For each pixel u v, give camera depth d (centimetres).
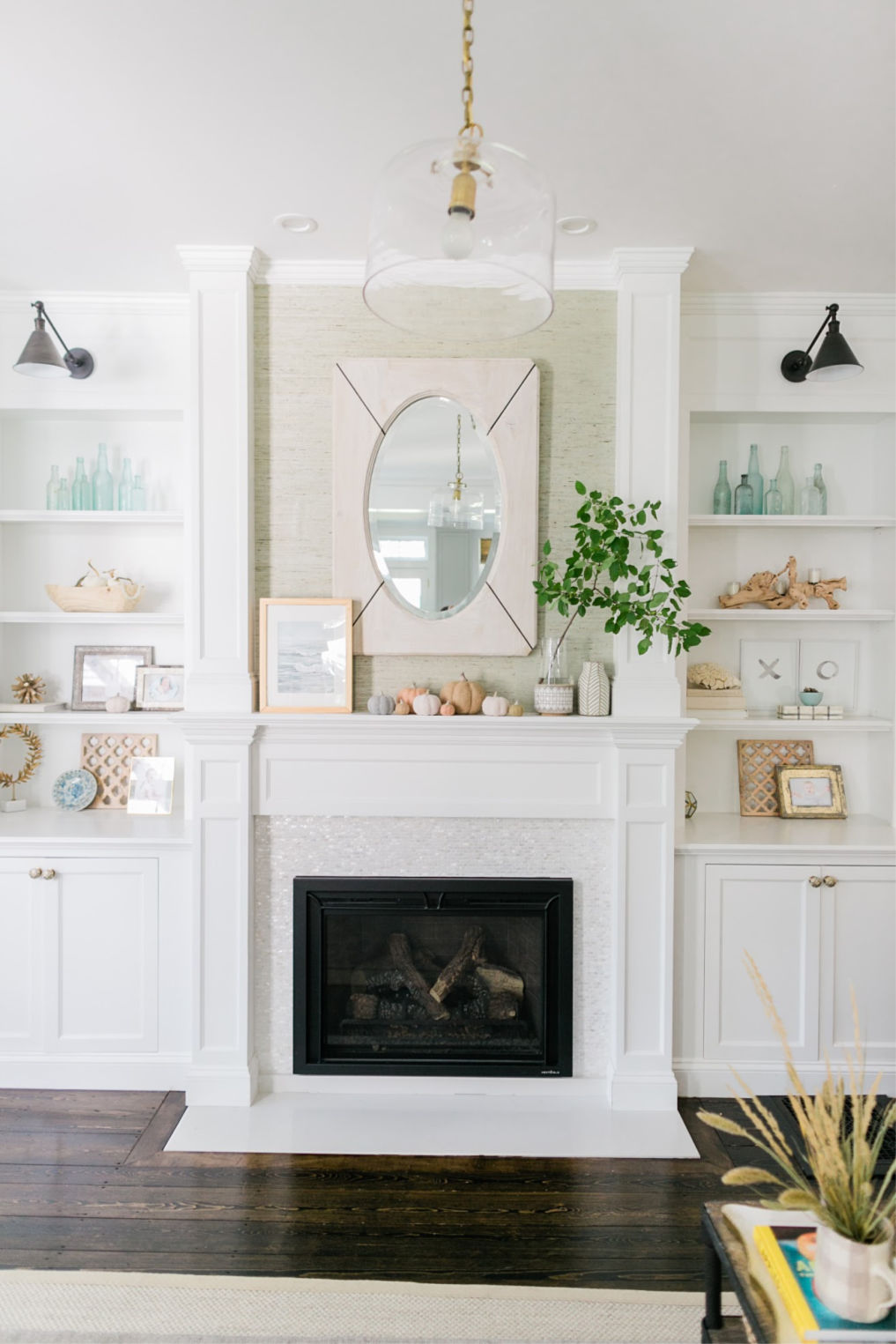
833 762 355
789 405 323
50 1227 236
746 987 304
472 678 309
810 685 354
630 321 293
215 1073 295
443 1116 292
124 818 337
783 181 242
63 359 326
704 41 185
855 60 191
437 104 209
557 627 308
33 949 307
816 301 320
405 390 300
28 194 254
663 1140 278
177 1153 270
